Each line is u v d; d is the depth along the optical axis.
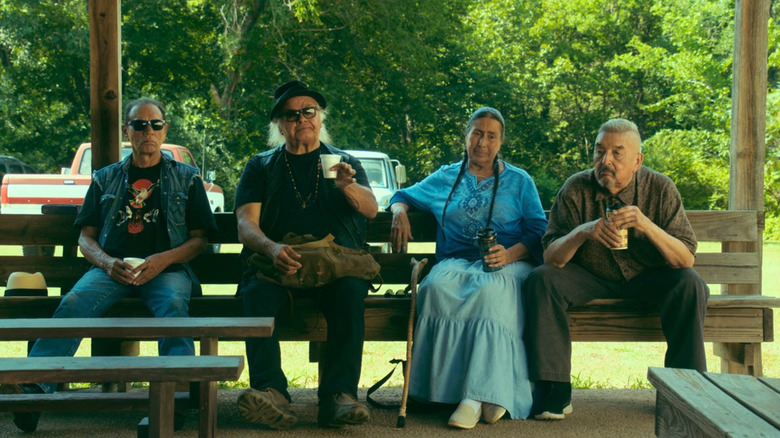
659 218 3.76
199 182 4.09
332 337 3.52
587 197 3.84
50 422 3.66
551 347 3.60
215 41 23.39
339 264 3.58
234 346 6.27
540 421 3.63
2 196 12.84
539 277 3.64
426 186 4.33
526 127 29.44
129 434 3.45
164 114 4.08
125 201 3.99
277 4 20.22
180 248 3.94
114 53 4.41
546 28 31.03
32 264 4.36
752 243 4.62
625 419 3.69
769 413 2.00
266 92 22.38
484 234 3.74
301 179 3.93
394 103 25.33
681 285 3.60
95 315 3.70
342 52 23.94
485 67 28.59
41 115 23.56
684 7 27.52
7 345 6.24
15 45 21.56
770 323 3.90
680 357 3.61
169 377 2.37
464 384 3.53
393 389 4.56
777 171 18.19
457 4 25.75
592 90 29.11
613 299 3.80
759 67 4.91
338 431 3.47
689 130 24.42
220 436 3.39
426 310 3.72
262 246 3.66
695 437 2.14
